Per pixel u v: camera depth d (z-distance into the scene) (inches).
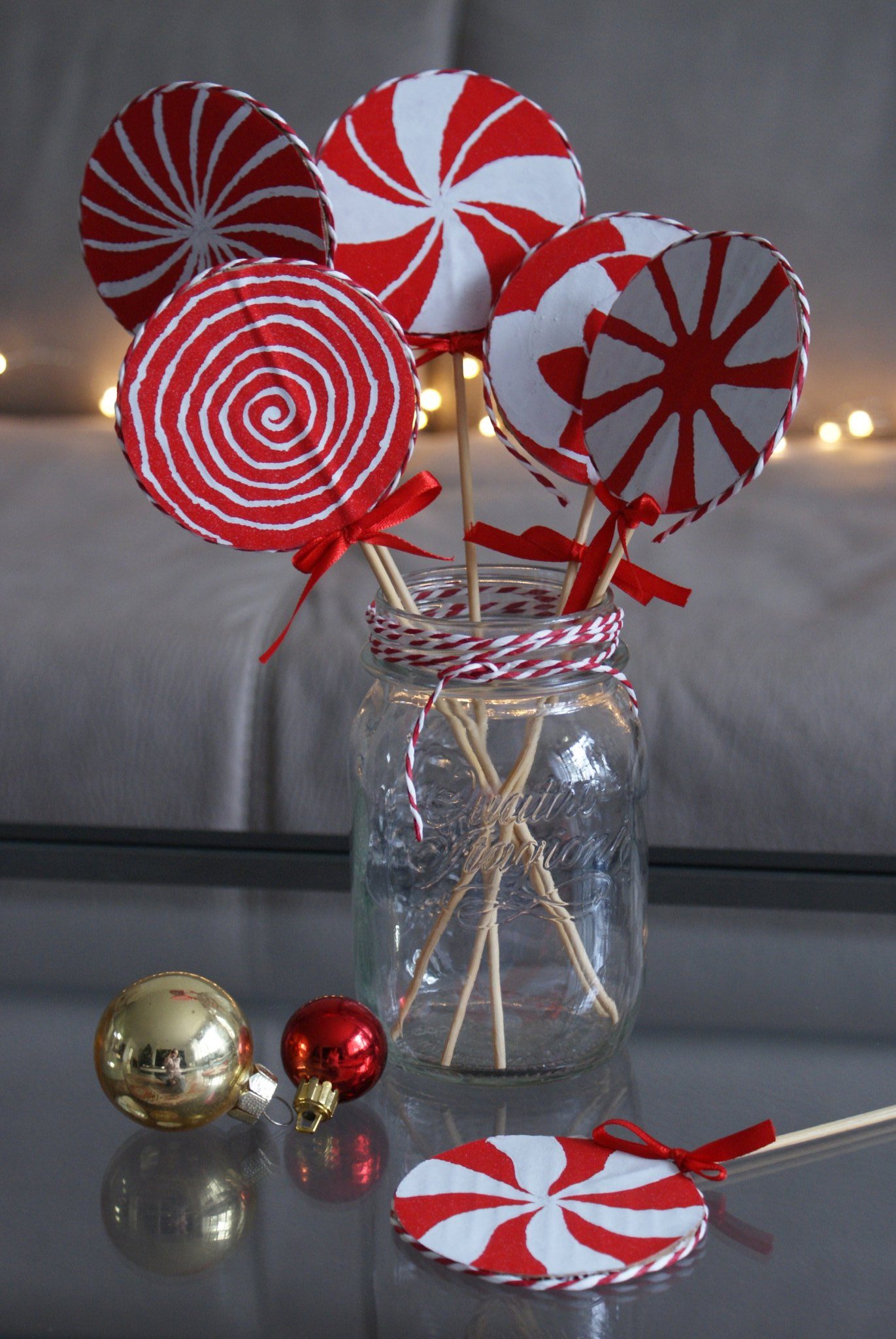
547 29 63.2
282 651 43.2
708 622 43.4
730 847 42.4
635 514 29.3
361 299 28.0
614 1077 29.4
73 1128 28.5
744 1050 29.8
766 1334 25.1
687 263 28.7
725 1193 27.0
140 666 43.3
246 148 28.1
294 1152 28.1
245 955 32.0
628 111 61.9
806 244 60.7
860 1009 30.5
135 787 43.4
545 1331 25.4
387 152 30.0
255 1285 25.9
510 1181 27.0
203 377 27.9
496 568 30.4
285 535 28.7
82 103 65.7
